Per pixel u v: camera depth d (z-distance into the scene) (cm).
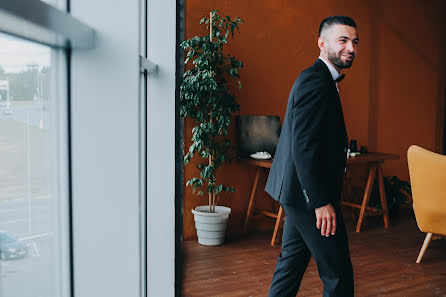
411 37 605
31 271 96
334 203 200
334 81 207
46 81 97
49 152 101
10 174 86
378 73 580
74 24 88
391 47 588
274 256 403
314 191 191
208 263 380
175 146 207
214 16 426
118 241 115
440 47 637
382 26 577
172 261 213
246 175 488
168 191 210
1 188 83
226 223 439
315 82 195
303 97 193
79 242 114
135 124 112
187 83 414
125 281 117
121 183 113
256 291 319
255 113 491
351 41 208
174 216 211
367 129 577
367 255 406
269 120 488
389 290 323
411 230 498
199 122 445
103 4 109
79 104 109
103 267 115
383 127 591
